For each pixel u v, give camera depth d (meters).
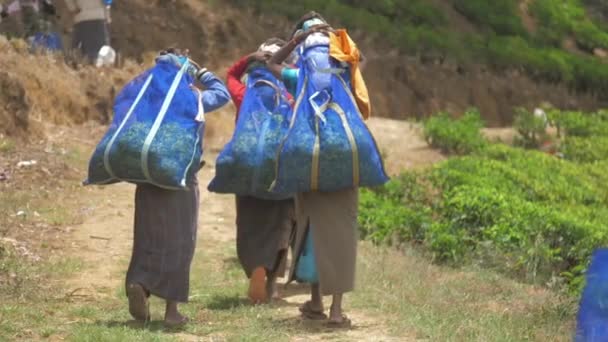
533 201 43.91
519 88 76.38
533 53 80.06
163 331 20.80
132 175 20.27
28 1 51.81
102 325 20.88
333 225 21.25
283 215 24.25
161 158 20.16
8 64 45.09
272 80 23.47
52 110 46.25
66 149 42.53
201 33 65.12
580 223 36.38
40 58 48.19
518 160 50.72
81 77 49.41
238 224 24.42
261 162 22.73
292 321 22.16
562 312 23.59
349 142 20.61
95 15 51.72
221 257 29.95
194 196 21.20
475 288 27.55
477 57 76.75
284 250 24.33
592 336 12.26
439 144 53.28
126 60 55.09
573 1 94.88
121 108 20.83
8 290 23.83
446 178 42.06
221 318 22.42
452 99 72.06
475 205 36.25
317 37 21.83
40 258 27.78
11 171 38.12
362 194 39.72
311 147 20.55
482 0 85.56
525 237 34.16
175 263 20.81
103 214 34.41
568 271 32.53
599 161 55.19
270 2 70.25
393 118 68.38
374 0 77.56
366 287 25.94
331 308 21.80
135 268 20.81
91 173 20.77
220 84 21.88
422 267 29.80
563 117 60.62
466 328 21.30
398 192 41.56
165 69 21.09
